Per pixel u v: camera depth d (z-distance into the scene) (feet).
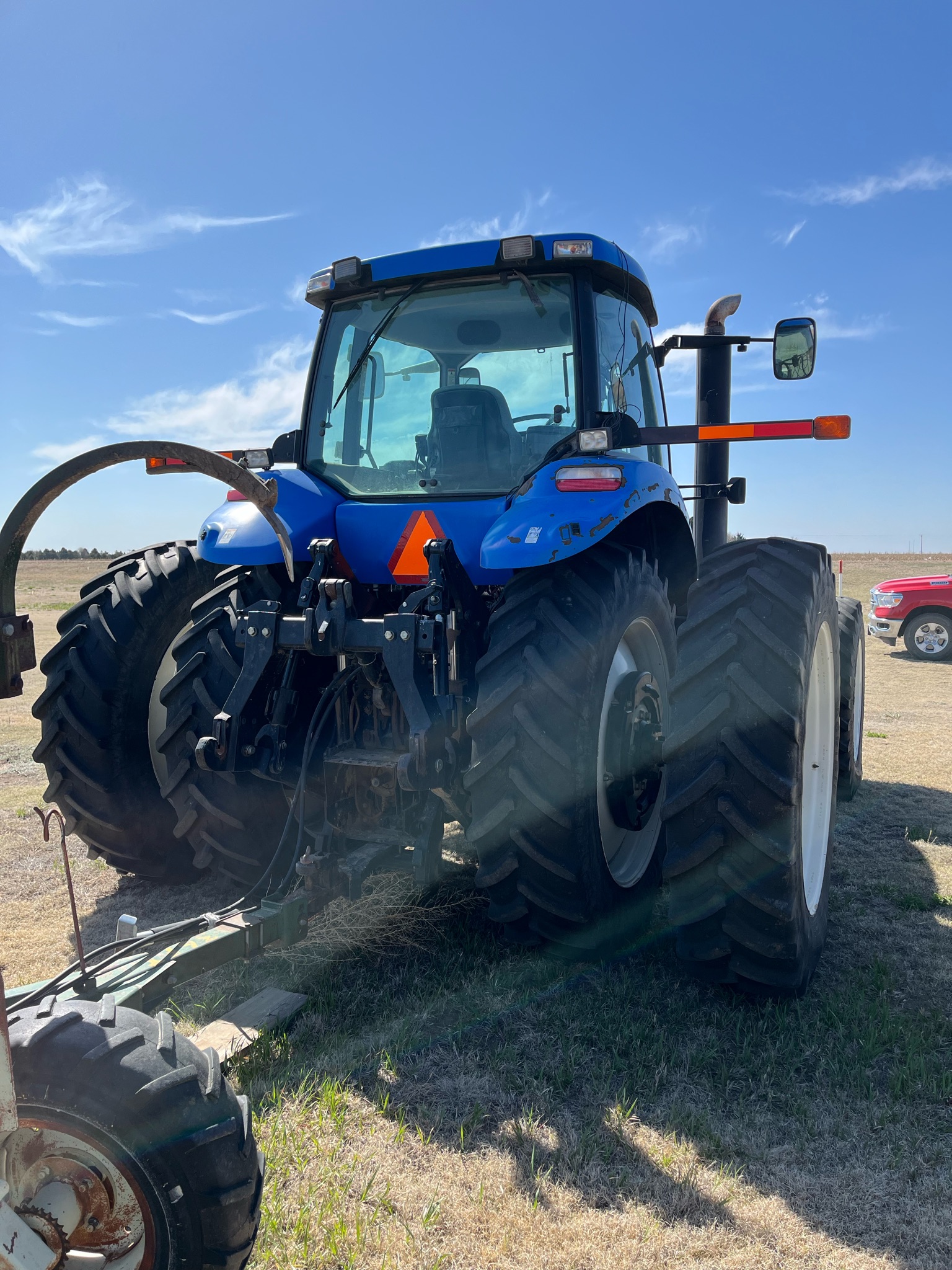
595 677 8.65
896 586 41.50
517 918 8.87
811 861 10.09
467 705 8.96
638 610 9.73
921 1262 5.65
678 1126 6.97
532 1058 7.91
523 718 8.30
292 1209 6.02
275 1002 8.67
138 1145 4.48
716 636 8.48
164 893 12.29
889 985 9.27
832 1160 6.63
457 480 10.69
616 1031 8.34
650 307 12.55
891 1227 5.95
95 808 11.57
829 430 10.18
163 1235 4.55
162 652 11.95
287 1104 7.16
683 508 11.02
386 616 8.64
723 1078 7.53
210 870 12.73
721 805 8.11
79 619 11.96
